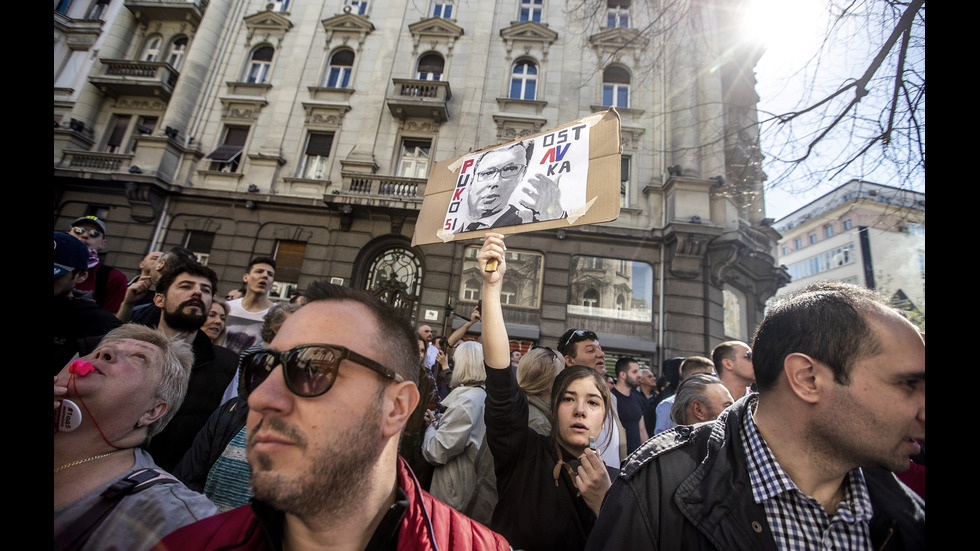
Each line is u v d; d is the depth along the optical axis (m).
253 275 4.11
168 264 3.19
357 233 11.06
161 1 13.52
